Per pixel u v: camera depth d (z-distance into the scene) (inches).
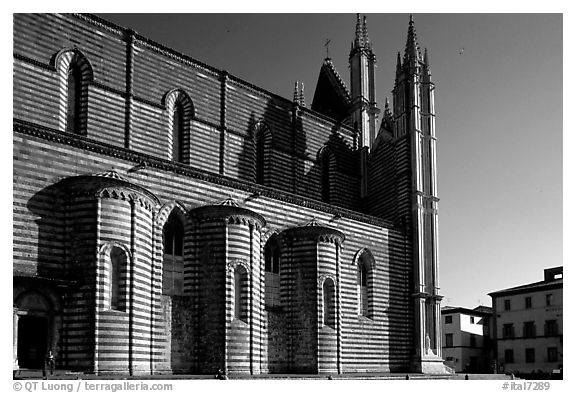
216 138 1850.4
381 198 2174.0
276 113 2053.4
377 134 2258.9
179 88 1777.8
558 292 2861.7
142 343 1293.1
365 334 1825.8
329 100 2571.4
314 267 1683.1
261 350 1581.0
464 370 3068.4
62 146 1280.8
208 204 1528.1
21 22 1469.0
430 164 2101.4
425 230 2047.2
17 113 1427.2
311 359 1642.5
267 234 1654.8
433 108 2153.1
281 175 2027.6
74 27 1569.9
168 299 1419.8
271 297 1675.7
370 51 2491.4
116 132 1611.7
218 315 1443.2
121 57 1657.2
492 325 3181.6
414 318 1966.0
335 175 2198.6
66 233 1254.9
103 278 1240.2
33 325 1213.1
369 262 1905.8
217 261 1466.5
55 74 1504.7
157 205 1421.0
